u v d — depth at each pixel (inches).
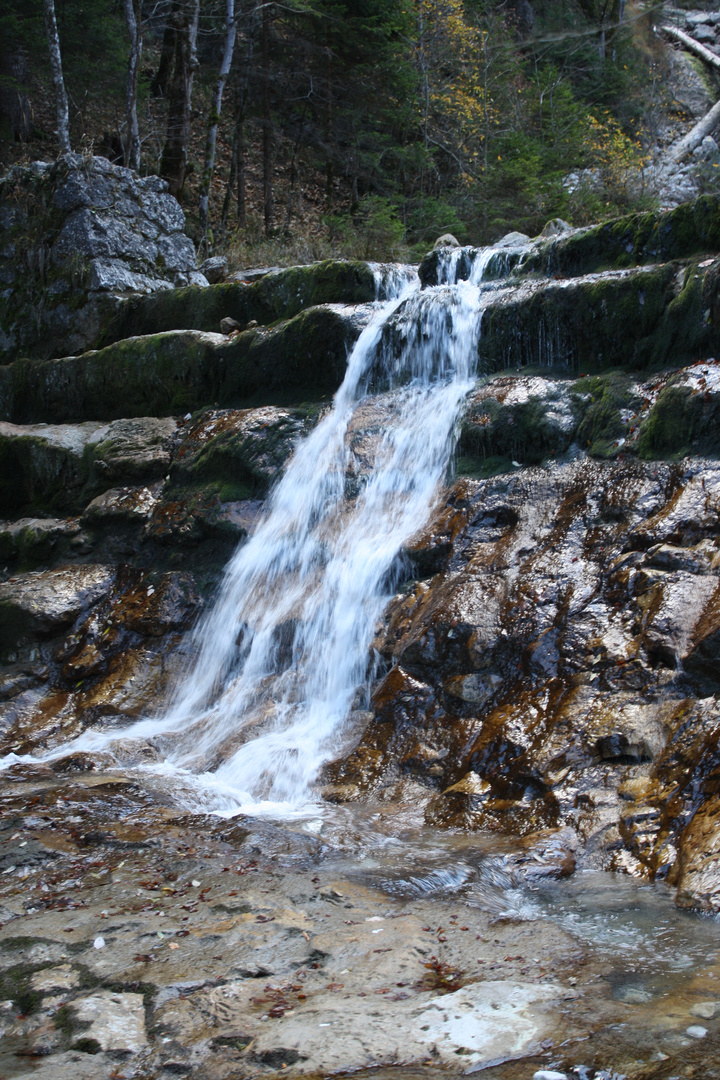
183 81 659.4
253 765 235.9
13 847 186.4
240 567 318.0
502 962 131.1
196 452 364.5
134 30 619.5
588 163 754.8
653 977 123.6
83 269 463.8
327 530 308.0
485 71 819.4
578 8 1011.9
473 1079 98.4
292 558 305.6
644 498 250.2
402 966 130.0
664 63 1034.7
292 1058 105.3
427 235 718.5
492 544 267.7
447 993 120.6
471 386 322.7
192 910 154.1
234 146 790.5
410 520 295.6
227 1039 111.4
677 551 225.0
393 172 868.0
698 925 143.3
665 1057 99.7
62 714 293.3
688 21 1138.7
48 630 326.6
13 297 488.4
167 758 256.4
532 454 291.9
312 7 795.4
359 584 281.6
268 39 815.1
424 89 820.6
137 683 298.0
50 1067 108.3
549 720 208.5
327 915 150.3
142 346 418.0
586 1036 106.0
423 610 256.7
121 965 133.9
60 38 750.5
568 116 800.9
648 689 202.7
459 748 217.0
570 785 192.2
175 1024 115.8
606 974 125.0
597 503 259.0
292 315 408.5
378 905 155.3
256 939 139.9
